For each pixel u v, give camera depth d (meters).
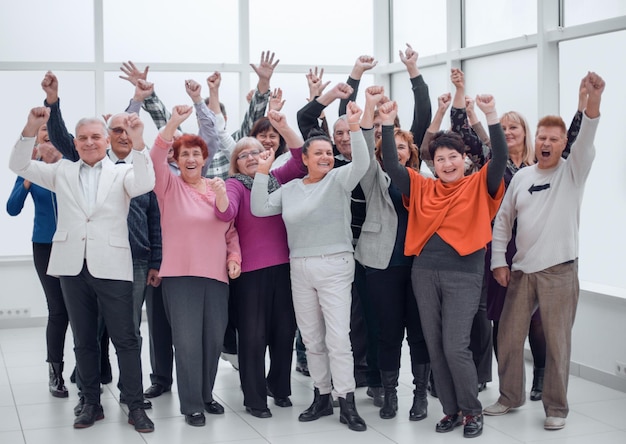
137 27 7.40
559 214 4.25
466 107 4.86
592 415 4.54
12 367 5.79
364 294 4.70
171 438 4.19
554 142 4.23
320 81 5.25
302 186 4.38
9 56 7.13
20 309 7.20
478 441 4.10
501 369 4.52
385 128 4.21
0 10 7.10
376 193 4.39
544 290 4.28
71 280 4.27
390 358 4.44
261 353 4.51
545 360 4.68
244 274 4.46
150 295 4.92
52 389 5.05
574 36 5.50
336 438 4.16
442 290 4.15
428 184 4.27
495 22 6.46
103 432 4.30
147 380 5.38
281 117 4.50
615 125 5.33
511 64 6.28
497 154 4.07
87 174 4.34
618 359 5.07
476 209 4.14
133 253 4.62
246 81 7.55
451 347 4.13
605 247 5.46
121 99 7.37
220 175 5.41
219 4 7.57
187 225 4.30
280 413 4.60
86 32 7.30
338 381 4.32
